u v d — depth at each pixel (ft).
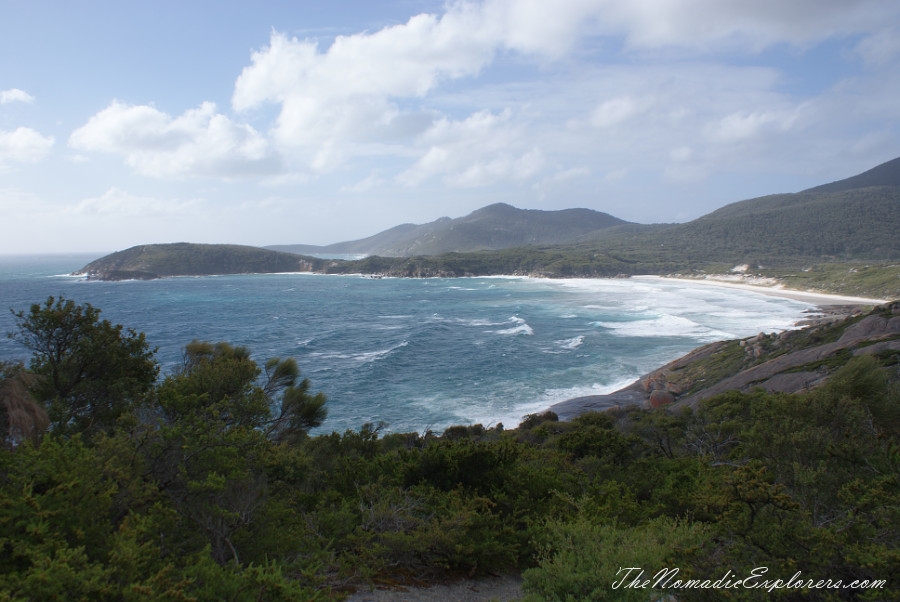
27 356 146.72
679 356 155.33
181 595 11.16
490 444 31.32
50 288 444.55
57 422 27.58
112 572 11.75
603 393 120.06
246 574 12.86
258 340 187.62
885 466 21.99
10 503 12.55
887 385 37.24
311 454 35.40
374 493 25.63
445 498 25.84
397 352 161.38
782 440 23.27
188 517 16.33
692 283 485.56
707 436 45.52
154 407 27.48
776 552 14.98
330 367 143.23
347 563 18.66
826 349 96.84
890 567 13.28
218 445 18.28
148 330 211.00
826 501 18.30
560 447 51.98
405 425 97.14
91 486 13.94
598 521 21.61
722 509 17.24
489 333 202.59
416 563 20.51
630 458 46.50
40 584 10.43
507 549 20.68
